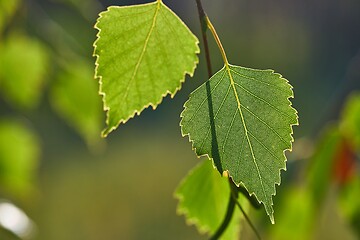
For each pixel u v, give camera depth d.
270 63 3.82
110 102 0.44
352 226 0.66
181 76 0.44
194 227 2.60
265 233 0.65
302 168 0.66
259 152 0.42
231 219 0.48
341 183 0.66
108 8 0.44
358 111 0.65
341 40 3.43
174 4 3.31
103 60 0.44
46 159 3.08
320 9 3.57
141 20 0.44
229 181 0.47
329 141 0.66
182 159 3.19
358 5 3.32
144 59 0.44
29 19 0.72
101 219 2.81
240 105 0.42
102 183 3.00
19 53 0.73
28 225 0.71
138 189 2.99
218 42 0.43
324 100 3.28
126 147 3.28
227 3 3.89
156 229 2.71
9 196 1.55
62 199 2.87
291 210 0.66
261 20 3.91
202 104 0.43
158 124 3.47
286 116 0.42
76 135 3.17
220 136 0.42
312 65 3.59
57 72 0.75
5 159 0.79
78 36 0.75
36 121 2.94
